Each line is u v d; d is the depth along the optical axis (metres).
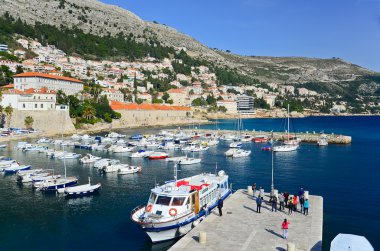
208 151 121.56
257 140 147.62
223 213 41.50
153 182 73.56
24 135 145.38
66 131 168.38
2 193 64.50
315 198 48.38
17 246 41.66
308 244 32.19
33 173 77.19
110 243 41.97
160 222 38.03
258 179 76.00
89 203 57.97
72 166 91.44
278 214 41.06
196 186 43.69
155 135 162.12
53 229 46.69
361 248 27.22
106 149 120.38
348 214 51.38
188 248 31.39
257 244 32.19
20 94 165.62
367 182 72.44
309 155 110.94
